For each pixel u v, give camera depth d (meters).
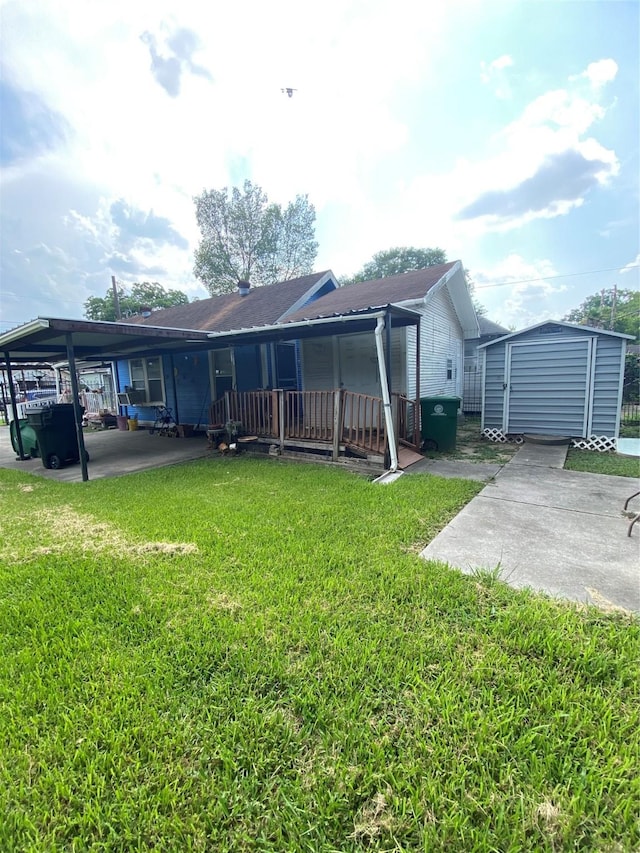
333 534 3.74
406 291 8.85
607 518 4.09
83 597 2.78
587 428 7.91
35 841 1.34
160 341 8.69
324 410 8.36
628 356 13.12
